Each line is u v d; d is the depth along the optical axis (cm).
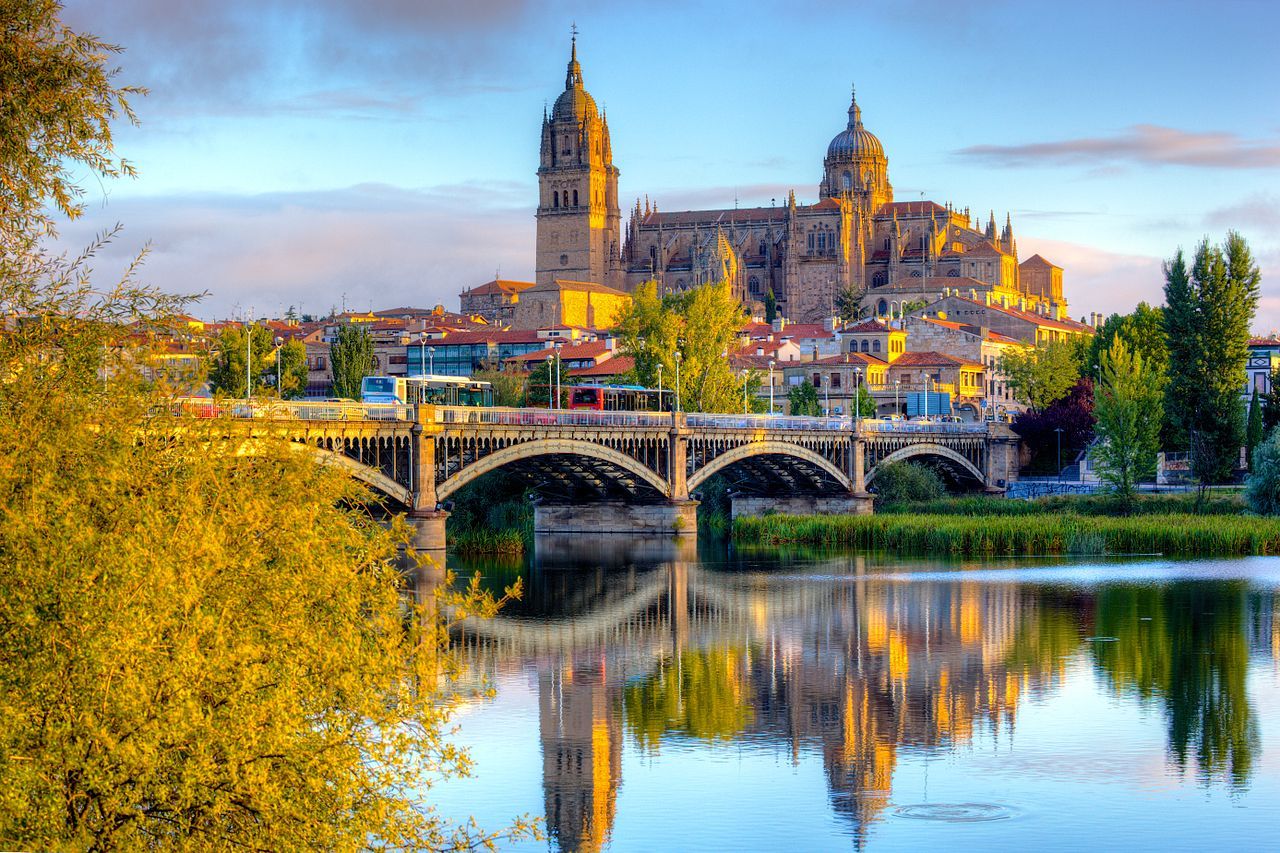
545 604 10400
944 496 18212
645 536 15425
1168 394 17650
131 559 3144
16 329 3562
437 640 3728
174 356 3712
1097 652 8306
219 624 3244
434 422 11919
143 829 3136
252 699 3209
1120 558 13150
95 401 3509
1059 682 7512
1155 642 8594
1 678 3053
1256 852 4875
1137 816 5259
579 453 13625
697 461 15938
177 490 3438
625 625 9438
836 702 7100
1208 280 17325
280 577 3425
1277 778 5725
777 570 12469
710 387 19488
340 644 3428
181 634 3177
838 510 17325
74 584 3119
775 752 6162
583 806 5375
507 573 12238
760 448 16012
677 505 15188
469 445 12650
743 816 5281
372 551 3731
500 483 16962
